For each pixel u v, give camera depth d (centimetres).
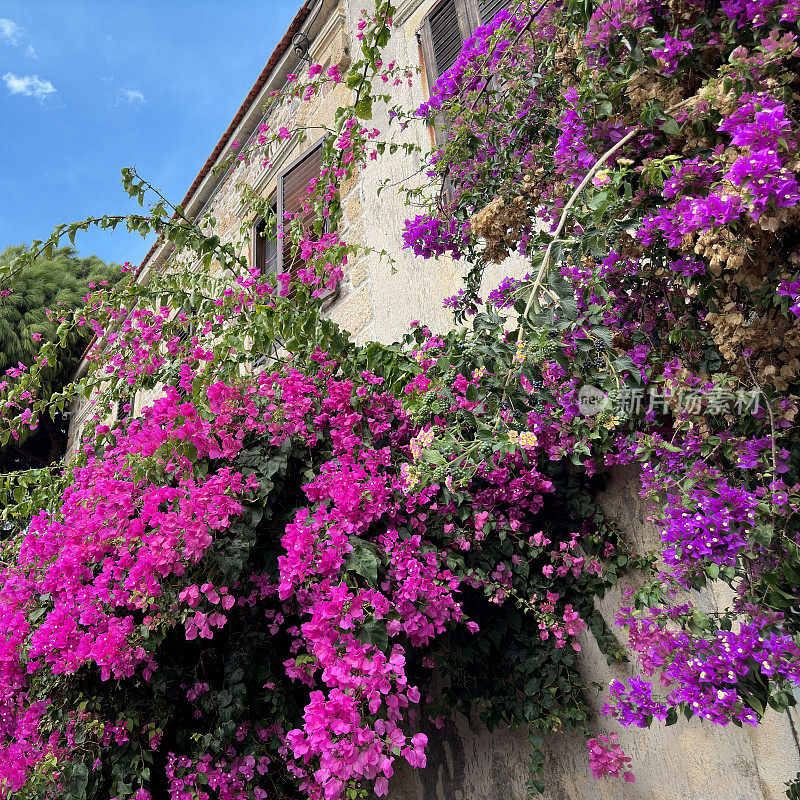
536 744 258
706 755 214
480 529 246
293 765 252
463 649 269
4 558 311
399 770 314
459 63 268
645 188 167
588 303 172
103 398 324
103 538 237
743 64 138
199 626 227
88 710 239
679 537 155
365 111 252
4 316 1439
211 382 252
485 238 230
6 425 309
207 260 288
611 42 162
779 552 145
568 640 263
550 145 226
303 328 262
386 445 263
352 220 509
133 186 274
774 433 146
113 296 324
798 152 122
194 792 241
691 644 158
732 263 135
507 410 198
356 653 183
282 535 255
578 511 266
